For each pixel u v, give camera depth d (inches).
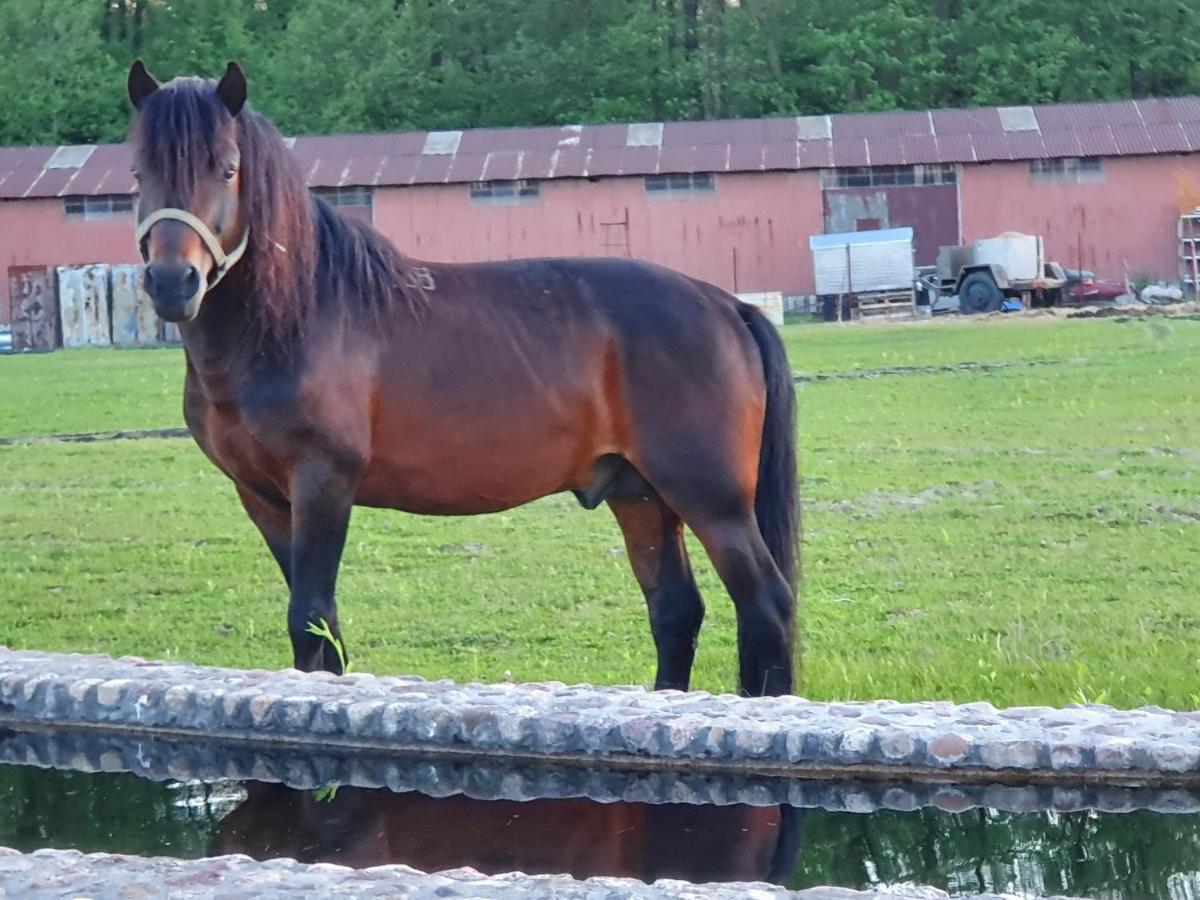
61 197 1423.5
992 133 1456.7
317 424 211.6
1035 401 621.0
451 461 225.1
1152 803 169.8
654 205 1440.7
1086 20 1925.4
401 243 1450.5
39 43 1927.9
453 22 2096.5
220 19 2028.8
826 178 1435.8
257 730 191.5
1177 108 1473.9
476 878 133.9
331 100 1931.6
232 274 207.6
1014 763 171.2
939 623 294.8
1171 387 645.9
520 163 1448.1
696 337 228.1
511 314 228.2
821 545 372.2
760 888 130.7
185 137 199.9
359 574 354.9
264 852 159.9
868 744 173.6
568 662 274.8
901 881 149.3
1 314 1440.7
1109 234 1428.4
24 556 377.1
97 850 160.1
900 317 1227.9
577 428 229.6
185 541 394.9
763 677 227.3
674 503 228.8
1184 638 277.7
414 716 185.3
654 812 173.0
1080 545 366.0
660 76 1978.3
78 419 648.4
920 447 518.6
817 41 1951.3
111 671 208.1
